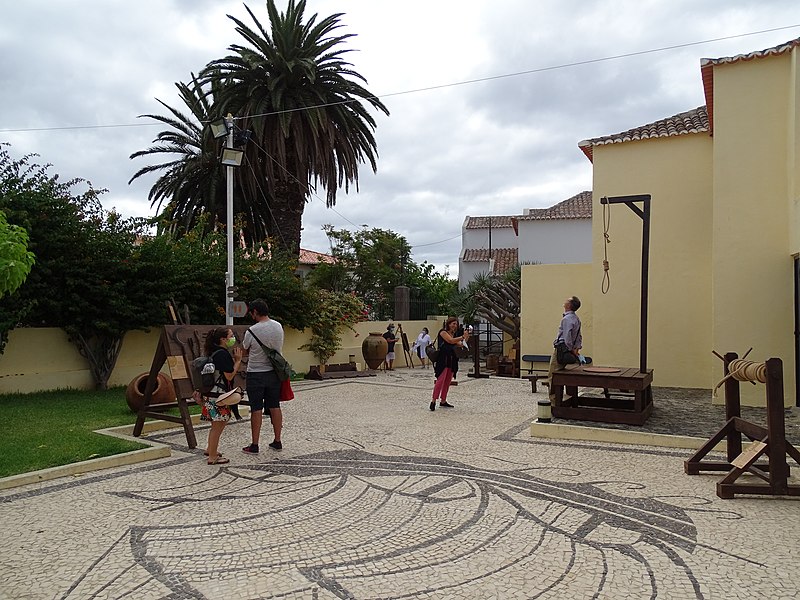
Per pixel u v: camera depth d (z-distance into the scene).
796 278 10.52
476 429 9.46
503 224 39.91
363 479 6.64
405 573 4.24
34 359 12.55
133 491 6.23
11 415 9.88
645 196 10.29
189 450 8.12
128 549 4.69
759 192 10.89
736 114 11.09
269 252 19.89
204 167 22.30
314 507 5.71
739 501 5.76
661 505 5.67
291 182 20.67
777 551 4.56
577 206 30.69
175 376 8.45
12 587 4.03
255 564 4.40
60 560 4.48
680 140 13.63
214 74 19.73
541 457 7.56
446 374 11.51
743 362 6.56
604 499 5.86
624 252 14.09
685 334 13.48
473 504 5.75
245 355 10.21
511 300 20.50
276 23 19.73
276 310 17.69
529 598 3.85
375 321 22.94
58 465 6.92
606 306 14.22
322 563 4.42
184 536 4.96
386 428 9.59
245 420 10.26
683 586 4.00
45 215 12.06
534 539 4.86
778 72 10.83
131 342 14.36
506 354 22.14
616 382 8.84
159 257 13.92
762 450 5.89
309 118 19.25
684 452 7.71
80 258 12.75
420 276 33.34
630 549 4.64
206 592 3.96
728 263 11.02
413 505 5.75
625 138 13.96
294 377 17.44
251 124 19.59
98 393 12.73
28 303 11.88
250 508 5.68
